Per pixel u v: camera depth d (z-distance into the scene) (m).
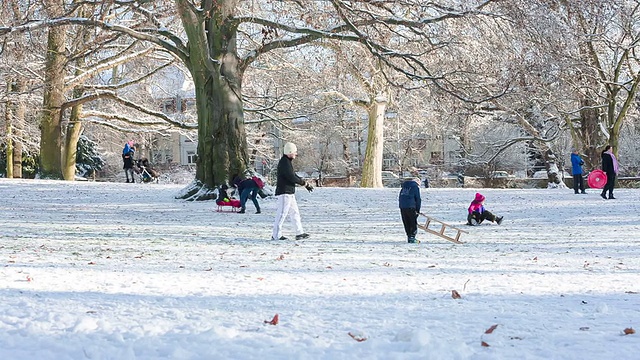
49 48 38.41
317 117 61.16
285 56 42.94
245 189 23.66
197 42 27.66
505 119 51.12
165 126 51.97
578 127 49.31
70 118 46.00
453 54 27.28
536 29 24.84
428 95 32.28
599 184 31.44
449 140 76.44
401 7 31.17
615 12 27.97
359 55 31.27
